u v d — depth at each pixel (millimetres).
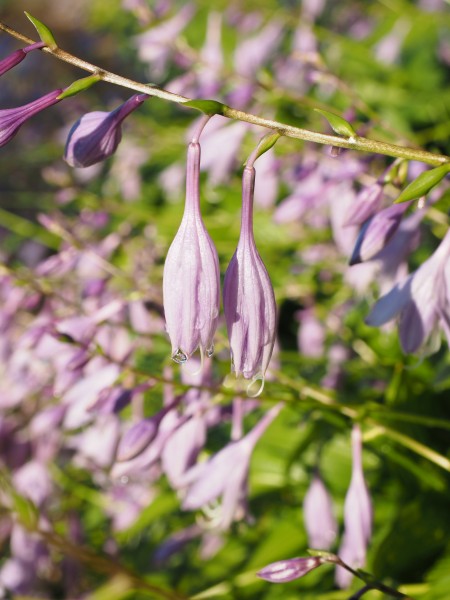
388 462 401
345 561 336
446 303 297
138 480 462
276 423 465
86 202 585
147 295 409
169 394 371
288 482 445
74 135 264
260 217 561
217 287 254
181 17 667
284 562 290
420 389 398
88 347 366
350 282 399
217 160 465
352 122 396
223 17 772
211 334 255
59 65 1166
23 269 458
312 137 256
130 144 671
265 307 257
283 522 424
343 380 448
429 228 391
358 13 838
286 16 660
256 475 452
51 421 417
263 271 258
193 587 440
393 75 658
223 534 460
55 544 392
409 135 548
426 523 376
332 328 500
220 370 403
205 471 348
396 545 369
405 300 300
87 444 427
